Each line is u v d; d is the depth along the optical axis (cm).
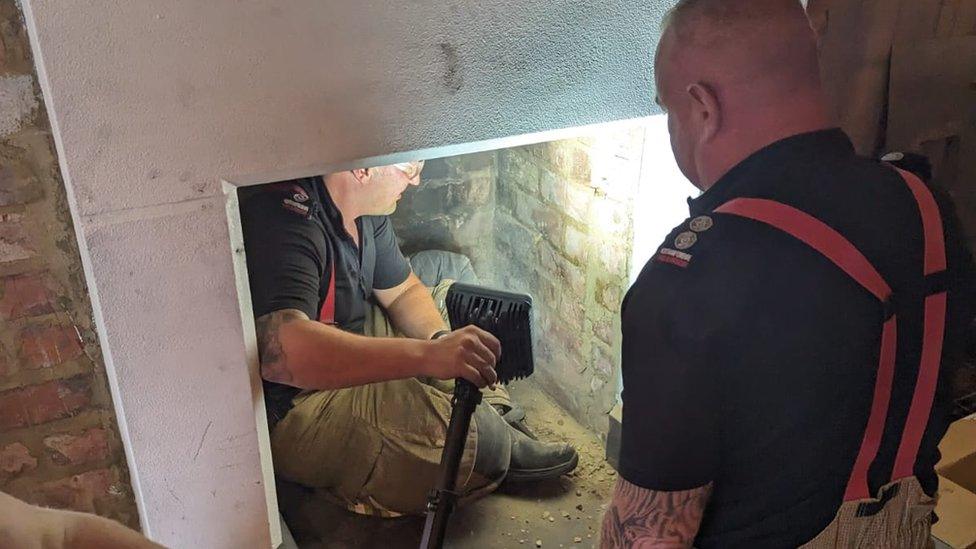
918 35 157
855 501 79
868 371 75
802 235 72
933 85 163
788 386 73
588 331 174
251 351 117
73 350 111
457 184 205
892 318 75
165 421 111
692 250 74
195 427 114
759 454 77
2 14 90
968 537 122
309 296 130
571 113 114
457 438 122
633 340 76
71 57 86
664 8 113
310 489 162
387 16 98
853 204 75
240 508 123
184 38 90
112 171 93
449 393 160
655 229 146
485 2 102
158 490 116
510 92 109
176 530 120
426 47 101
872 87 159
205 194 99
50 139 98
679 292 73
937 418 85
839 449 77
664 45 83
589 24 109
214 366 111
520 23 105
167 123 93
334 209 144
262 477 123
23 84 94
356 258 153
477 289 138
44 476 117
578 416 186
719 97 78
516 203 198
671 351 73
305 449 149
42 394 111
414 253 210
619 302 160
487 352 130
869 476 80
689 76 79
